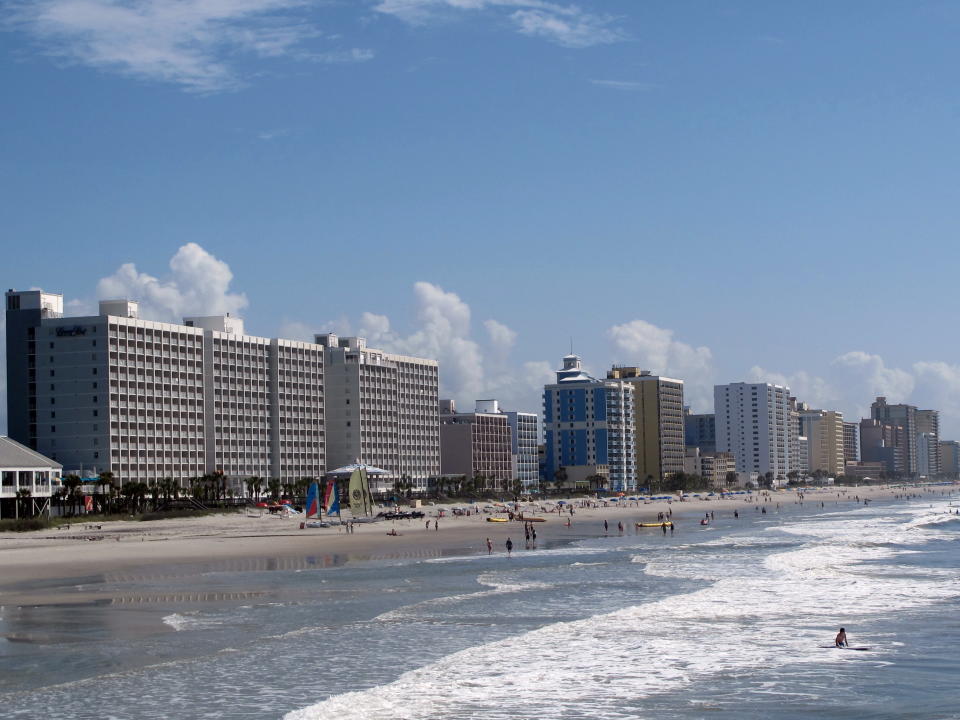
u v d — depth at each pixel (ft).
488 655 202.80
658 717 160.97
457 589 314.35
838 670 188.14
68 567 393.50
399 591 309.63
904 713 161.27
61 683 182.09
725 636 221.46
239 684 181.68
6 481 634.02
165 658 202.69
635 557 421.18
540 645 212.64
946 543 486.79
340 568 387.55
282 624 244.01
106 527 654.94
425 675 186.29
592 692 174.91
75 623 245.86
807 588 297.74
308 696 173.58
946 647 206.49
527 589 312.50
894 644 210.18
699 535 585.22
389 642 219.61
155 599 291.58
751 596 281.33
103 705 167.94
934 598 274.36
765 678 183.11
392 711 164.04
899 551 434.30
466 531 634.84
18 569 385.70
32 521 616.80
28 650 211.20
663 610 256.93
